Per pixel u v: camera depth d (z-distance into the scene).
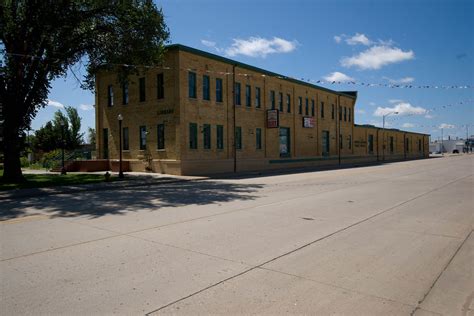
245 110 33.81
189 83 28.41
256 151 35.16
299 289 4.84
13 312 4.24
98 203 13.30
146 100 29.77
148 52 22.19
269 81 37.19
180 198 14.47
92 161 31.81
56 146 54.94
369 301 4.49
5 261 6.15
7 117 21.50
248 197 14.51
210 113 30.00
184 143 27.58
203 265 5.82
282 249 6.72
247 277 5.28
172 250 6.69
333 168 37.84
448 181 20.58
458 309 4.30
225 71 31.64
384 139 66.88
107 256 6.36
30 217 10.48
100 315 4.14
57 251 6.72
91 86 24.28
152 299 4.55
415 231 8.16
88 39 21.69
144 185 21.17
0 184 20.33
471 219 9.53
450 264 5.88
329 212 10.68
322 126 47.34
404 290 4.84
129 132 31.25
